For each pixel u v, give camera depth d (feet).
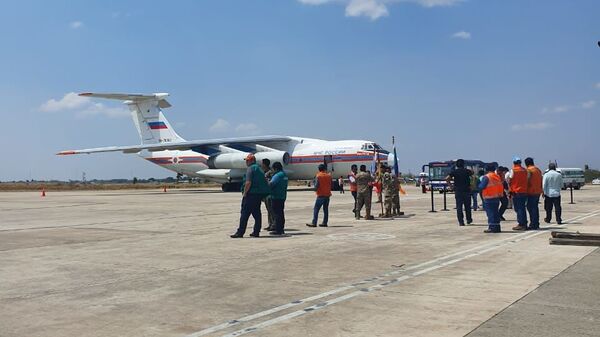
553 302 18.62
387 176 55.88
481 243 34.35
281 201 40.86
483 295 19.86
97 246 35.29
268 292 21.04
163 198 111.24
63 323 16.99
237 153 136.46
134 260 29.17
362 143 127.03
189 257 30.12
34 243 37.09
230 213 65.51
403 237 38.32
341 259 28.68
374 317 17.24
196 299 20.04
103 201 100.78
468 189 46.88
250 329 16.16
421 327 16.05
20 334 15.87
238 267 26.68
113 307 18.95
